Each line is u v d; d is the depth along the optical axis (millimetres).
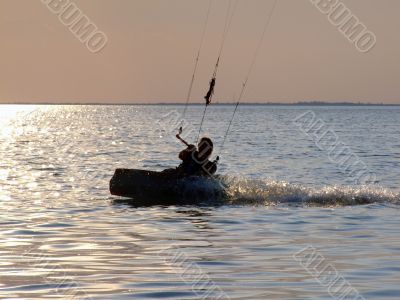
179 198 55531
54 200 56281
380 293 28750
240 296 28469
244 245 38094
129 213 49281
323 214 48156
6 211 50406
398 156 106375
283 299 28047
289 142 144625
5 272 32062
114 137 166625
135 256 35375
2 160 98562
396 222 44969
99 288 29500
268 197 54844
